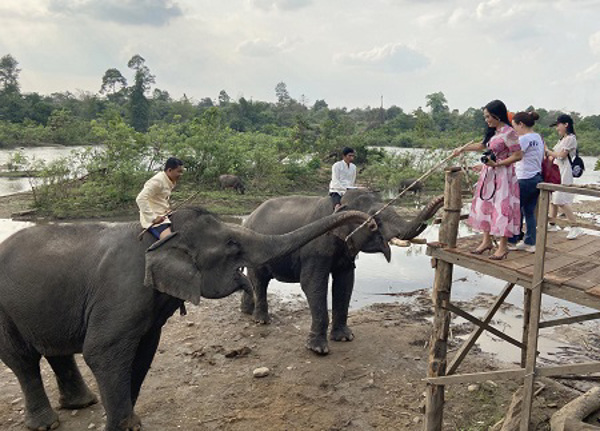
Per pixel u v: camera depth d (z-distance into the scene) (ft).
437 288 15.02
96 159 68.85
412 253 45.65
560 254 14.94
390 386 20.61
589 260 14.21
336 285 25.40
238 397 19.67
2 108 226.17
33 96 250.57
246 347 23.57
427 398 15.35
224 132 86.74
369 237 22.90
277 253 17.07
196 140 79.82
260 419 18.19
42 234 16.71
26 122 198.39
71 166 81.10
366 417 18.40
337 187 25.44
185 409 18.80
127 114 220.23
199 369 21.97
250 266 16.97
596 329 27.45
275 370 21.93
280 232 25.94
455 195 14.35
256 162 82.33
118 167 66.28
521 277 12.92
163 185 16.56
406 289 34.76
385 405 19.20
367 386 20.57
